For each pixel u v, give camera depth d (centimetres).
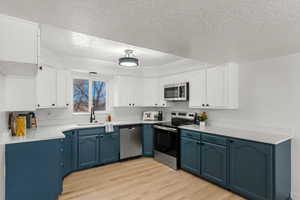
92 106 411
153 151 400
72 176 293
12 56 155
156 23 147
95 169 326
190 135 303
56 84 300
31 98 225
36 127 292
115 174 303
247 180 220
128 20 141
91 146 330
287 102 237
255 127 270
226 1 113
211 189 251
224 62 284
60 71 310
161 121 426
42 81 267
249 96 279
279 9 122
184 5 118
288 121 235
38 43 169
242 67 288
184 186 260
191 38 180
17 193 181
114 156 360
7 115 232
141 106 442
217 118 328
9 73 210
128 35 173
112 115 427
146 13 130
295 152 227
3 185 174
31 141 190
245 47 207
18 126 209
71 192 240
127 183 269
